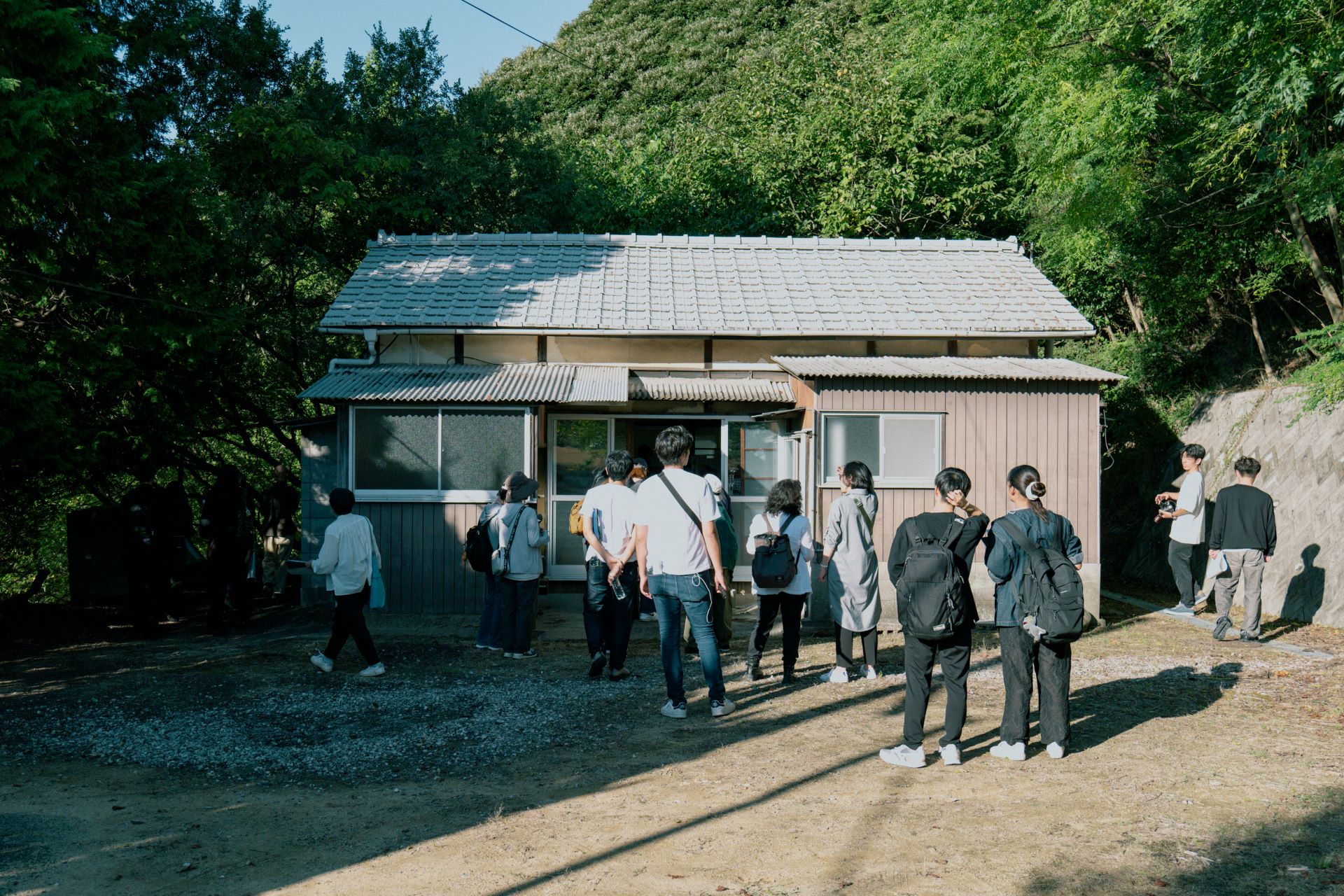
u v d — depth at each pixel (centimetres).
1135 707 674
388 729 642
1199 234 1338
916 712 545
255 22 1594
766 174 1978
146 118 1252
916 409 1047
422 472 1071
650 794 505
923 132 1953
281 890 393
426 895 384
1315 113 1014
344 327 1130
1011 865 403
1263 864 401
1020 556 548
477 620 1041
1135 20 1094
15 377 948
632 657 872
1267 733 605
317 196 1510
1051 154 1338
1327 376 973
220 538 1048
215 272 1362
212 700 725
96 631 1068
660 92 3622
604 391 1077
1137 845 423
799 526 762
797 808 478
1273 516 917
